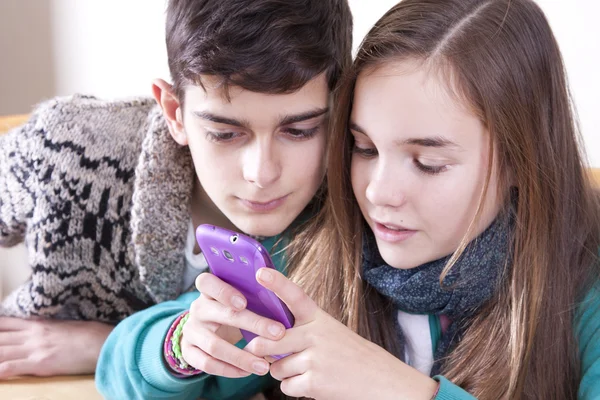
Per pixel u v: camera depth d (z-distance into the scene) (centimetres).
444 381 75
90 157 102
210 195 91
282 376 77
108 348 95
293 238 99
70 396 96
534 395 85
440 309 89
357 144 84
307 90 82
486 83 78
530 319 84
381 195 80
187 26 83
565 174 88
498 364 85
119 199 102
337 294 93
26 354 102
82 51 171
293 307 74
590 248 92
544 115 85
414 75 77
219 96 81
